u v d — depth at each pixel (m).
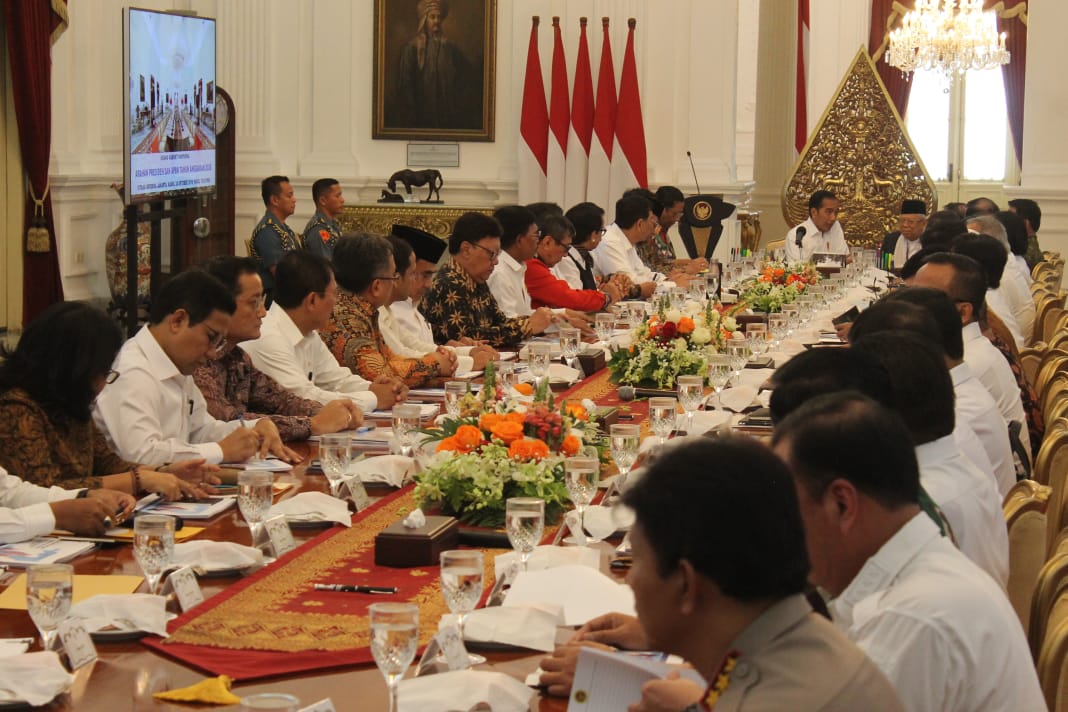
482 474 2.87
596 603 2.31
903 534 1.89
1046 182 11.38
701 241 10.19
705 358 4.77
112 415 3.52
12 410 3.13
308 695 1.99
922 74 16.77
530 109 11.02
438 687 1.90
